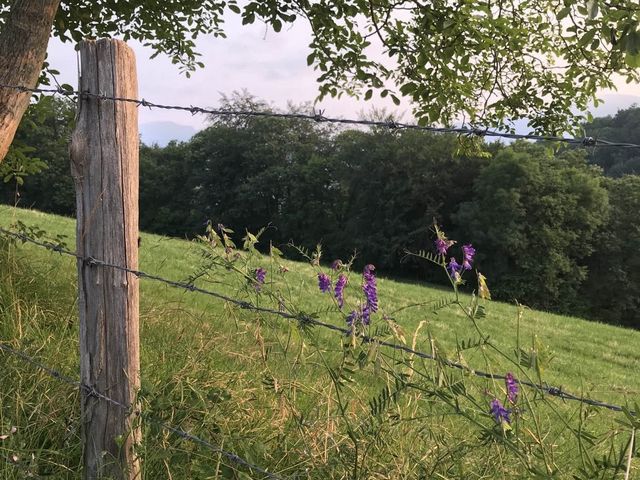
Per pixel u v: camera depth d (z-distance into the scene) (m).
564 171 41.84
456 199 44.06
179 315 4.00
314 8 4.80
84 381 2.24
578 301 41.41
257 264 2.80
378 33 4.71
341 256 48.06
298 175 51.97
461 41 4.42
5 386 2.69
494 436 1.65
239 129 56.91
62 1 5.53
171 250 10.88
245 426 2.50
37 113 5.24
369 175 46.03
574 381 7.57
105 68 2.09
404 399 2.56
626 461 1.45
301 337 2.38
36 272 4.60
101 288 2.17
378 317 2.00
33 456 2.20
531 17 4.87
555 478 1.54
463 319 10.18
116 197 2.14
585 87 5.04
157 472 2.22
